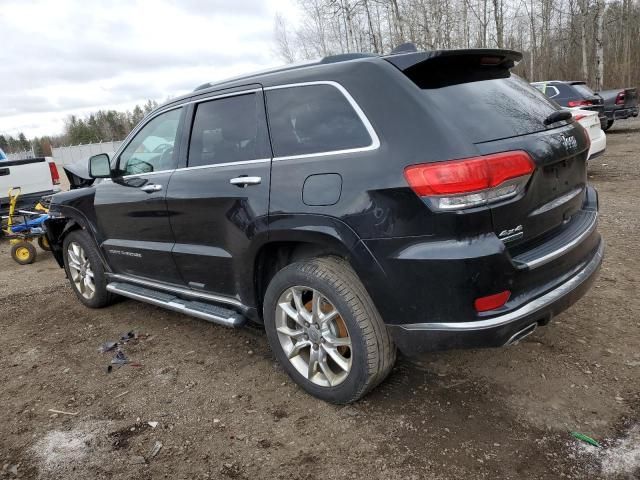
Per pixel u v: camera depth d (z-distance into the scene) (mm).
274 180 2955
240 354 3785
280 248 3143
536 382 3045
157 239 3936
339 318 2883
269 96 3123
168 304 3932
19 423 3129
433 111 2479
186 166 3627
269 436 2793
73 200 4789
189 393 3297
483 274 2352
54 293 5840
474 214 2332
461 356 3408
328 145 2773
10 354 4180
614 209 7027
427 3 21984
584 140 3111
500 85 2934
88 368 3789
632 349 3314
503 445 2549
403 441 2643
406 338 2600
